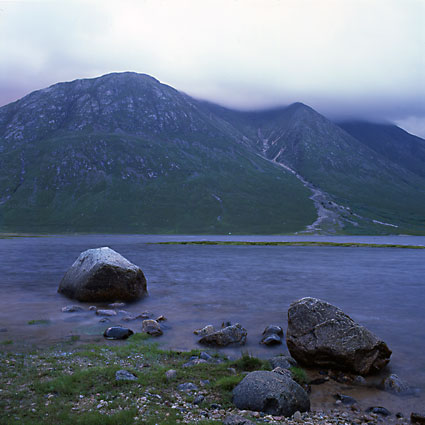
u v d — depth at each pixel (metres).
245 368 12.32
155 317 20.50
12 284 32.69
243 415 8.59
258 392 9.34
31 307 22.64
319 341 13.01
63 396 9.17
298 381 11.38
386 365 13.26
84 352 13.31
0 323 18.44
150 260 63.31
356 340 12.72
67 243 138.88
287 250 102.19
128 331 16.42
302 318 13.92
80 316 20.28
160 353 13.78
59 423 7.61
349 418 9.16
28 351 13.52
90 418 7.84
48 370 11.09
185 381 10.76
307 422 8.65
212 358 13.43
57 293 27.67
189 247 114.62
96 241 163.75
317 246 128.88
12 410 8.23
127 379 10.41
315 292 30.28
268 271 46.84
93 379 10.34
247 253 86.44
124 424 7.69
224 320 20.05
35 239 189.88
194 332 17.28
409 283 36.66
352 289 32.22
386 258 75.44
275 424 8.11
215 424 7.77
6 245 119.12
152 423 7.80
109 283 24.31
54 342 15.01
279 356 13.42
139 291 25.61
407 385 11.44
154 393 9.73
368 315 21.84
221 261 62.22
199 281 36.03
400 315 21.83
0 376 10.49
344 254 87.88
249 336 16.97
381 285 35.09
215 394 9.89
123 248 106.44
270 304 24.58
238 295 28.09
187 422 7.96
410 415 9.46
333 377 12.30
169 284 33.66
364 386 11.56
